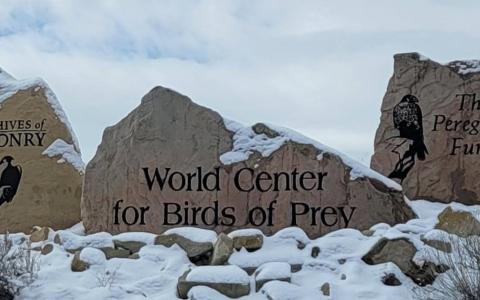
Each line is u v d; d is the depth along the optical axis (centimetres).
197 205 985
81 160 1203
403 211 960
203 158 993
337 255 810
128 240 878
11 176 1168
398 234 808
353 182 962
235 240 840
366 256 797
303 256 816
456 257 761
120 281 791
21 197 1162
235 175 981
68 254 865
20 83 1208
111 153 1026
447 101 1239
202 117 1006
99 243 878
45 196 1166
